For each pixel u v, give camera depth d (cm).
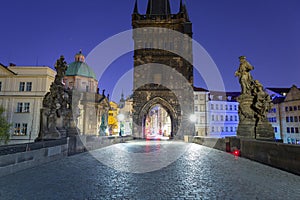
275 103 6494
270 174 956
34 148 1163
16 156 1001
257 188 739
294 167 964
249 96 1759
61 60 1884
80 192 696
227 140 1872
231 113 6888
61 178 882
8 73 4900
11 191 705
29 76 4922
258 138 1622
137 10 5262
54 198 638
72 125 2064
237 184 791
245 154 1491
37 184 788
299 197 645
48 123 1633
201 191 709
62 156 1462
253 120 1705
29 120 4744
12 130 4722
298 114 5741
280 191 704
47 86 4956
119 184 795
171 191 709
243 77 1822
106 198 639
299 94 5769
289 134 5969
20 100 4847
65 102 1950
